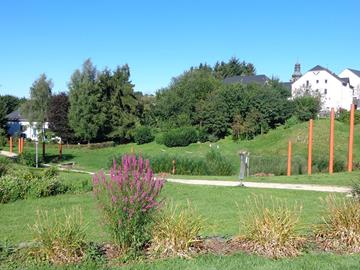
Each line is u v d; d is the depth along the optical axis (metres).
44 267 6.18
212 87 68.94
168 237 6.97
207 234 8.48
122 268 6.19
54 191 16.77
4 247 6.88
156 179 7.05
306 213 11.46
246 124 58.19
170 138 58.81
